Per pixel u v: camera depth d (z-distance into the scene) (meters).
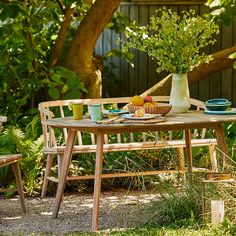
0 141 8.15
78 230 6.12
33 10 9.44
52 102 7.49
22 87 9.17
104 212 6.75
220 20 9.01
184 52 6.66
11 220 6.58
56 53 9.81
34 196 7.71
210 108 6.83
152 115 6.31
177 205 6.08
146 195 7.44
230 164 6.49
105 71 11.15
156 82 11.14
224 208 5.80
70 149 6.55
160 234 5.54
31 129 8.23
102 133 6.09
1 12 8.40
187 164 7.18
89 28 9.63
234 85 10.54
